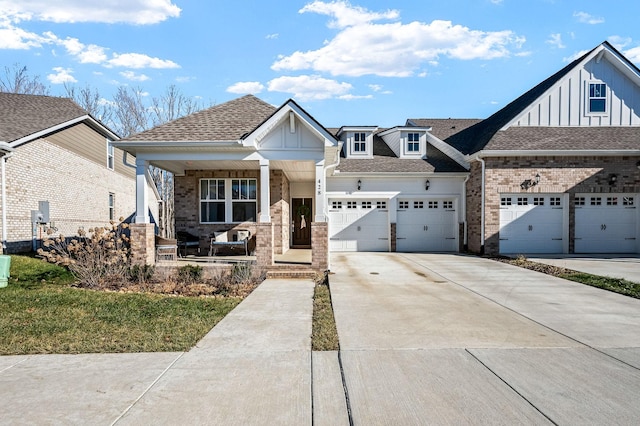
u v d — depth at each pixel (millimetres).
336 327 5902
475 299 7902
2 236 12141
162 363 4477
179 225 14727
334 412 3375
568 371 4230
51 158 14633
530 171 15609
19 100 16969
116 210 20188
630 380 4004
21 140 12555
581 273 10875
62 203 15383
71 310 6879
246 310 6965
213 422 3223
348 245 17766
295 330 5750
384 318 6414
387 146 20844
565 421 3213
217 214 14898
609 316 6602
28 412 3387
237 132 11719
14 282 9656
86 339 5316
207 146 11188
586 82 16453
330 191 17531
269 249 11117
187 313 6707
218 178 14867
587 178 15617
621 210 15891
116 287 9555
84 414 3354
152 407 3469
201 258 13047
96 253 10742
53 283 9930
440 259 14617
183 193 14773
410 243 17844
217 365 4414
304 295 8320
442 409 3410
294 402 3555
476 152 15992
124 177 21156
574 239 15797
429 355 4711
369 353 4777
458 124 23484
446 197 17641
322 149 11422
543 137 15961
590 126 16438
